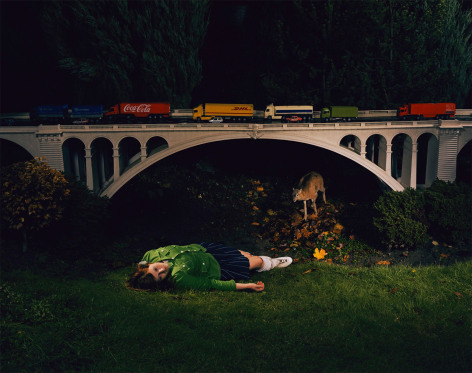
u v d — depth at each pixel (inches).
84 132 709.3
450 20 843.4
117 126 711.7
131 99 886.4
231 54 1029.2
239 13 995.9
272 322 275.7
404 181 799.1
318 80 919.0
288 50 913.5
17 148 854.5
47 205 506.9
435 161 743.1
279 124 723.4
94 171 753.6
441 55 851.4
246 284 307.4
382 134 738.2
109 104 892.6
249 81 1010.7
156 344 244.2
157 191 848.9
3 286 318.7
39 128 698.8
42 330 252.8
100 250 618.5
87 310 282.5
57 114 753.0
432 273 397.4
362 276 398.0
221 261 315.9
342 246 680.4
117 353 233.5
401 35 843.4
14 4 877.2
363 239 700.0
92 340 245.0
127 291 329.1
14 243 510.9
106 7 826.2
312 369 223.1
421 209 661.9
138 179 874.8
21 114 794.2
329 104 896.9
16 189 490.9
